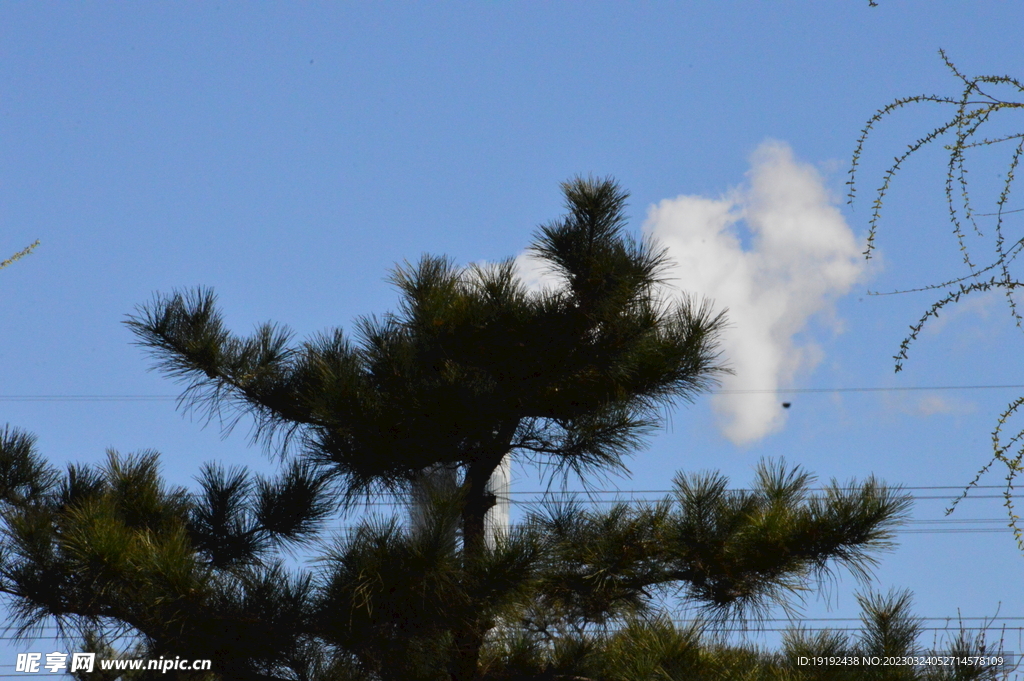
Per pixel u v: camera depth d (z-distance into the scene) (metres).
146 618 11.78
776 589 12.19
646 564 12.41
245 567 13.33
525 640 12.83
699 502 12.16
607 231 13.02
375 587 10.78
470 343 12.90
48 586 11.77
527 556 11.27
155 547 11.45
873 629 12.05
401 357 12.92
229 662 11.52
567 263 12.76
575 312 12.70
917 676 11.52
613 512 12.88
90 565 11.05
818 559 11.80
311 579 11.51
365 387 12.72
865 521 11.52
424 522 11.92
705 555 12.05
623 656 11.99
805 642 12.15
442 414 12.69
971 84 4.81
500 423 13.45
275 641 11.25
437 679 12.01
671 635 11.82
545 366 13.13
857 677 11.50
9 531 12.12
